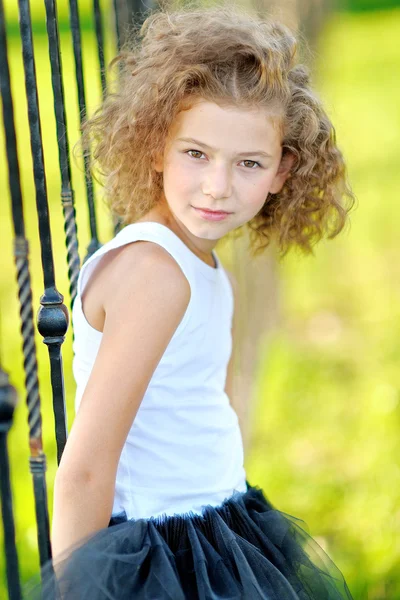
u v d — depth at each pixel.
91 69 16.92
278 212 4.04
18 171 2.77
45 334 3.10
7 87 2.70
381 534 5.68
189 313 3.31
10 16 24.42
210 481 3.47
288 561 3.55
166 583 3.09
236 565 3.30
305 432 7.31
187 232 3.57
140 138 3.47
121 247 3.31
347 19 26.89
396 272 11.18
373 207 13.56
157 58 3.40
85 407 3.05
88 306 3.31
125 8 4.41
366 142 16.72
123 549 3.11
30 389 2.99
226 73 3.28
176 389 3.38
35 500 3.11
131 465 3.35
